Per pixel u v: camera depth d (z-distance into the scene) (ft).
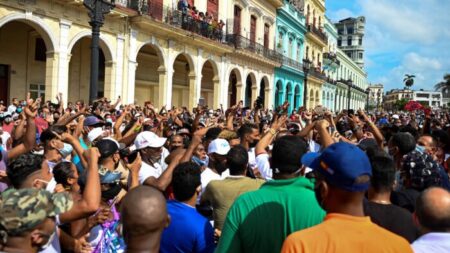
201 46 75.77
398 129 26.04
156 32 64.44
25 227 6.34
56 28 48.75
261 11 101.91
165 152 20.11
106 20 55.52
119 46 58.08
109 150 13.44
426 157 12.75
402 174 12.87
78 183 10.82
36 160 11.00
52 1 47.78
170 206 10.25
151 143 16.16
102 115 29.19
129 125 25.93
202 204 11.80
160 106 67.46
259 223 8.41
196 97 75.46
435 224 8.09
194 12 72.08
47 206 6.66
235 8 90.84
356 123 27.37
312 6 146.00
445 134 20.39
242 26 93.30
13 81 58.75
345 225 6.45
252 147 19.71
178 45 69.92
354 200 6.61
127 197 6.98
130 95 60.34
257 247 8.45
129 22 59.21
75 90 64.49
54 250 8.34
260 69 101.50
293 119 32.86
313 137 22.52
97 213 10.29
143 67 75.82
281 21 115.14
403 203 11.48
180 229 9.86
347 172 6.50
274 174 9.11
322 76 150.61
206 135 18.99
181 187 10.35
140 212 6.67
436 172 12.37
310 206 8.30
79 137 18.88
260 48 98.07
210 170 15.48
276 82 112.16
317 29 148.97
